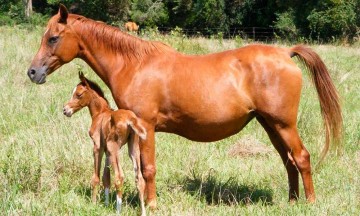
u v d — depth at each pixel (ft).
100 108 19.76
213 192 20.79
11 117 31.14
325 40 112.98
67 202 19.61
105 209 19.19
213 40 72.74
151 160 19.53
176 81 19.31
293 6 123.44
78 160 23.77
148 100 19.34
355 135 27.99
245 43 80.07
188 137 20.21
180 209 19.65
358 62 57.11
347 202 19.66
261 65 19.24
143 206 18.30
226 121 19.43
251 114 19.84
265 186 22.52
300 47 20.22
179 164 24.48
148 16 140.15
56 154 24.20
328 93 20.06
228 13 143.23
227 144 28.32
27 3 140.97
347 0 108.68
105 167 19.11
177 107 19.40
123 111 18.30
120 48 19.83
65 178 22.02
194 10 142.00
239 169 24.54
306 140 28.73
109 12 141.38
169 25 146.72
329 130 20.16
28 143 25.71
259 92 19.27
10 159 21.99
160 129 19.97
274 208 19.58
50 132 27.45
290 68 19.33
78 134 26.86
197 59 19.81
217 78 19.29
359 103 37.19
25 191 20.94
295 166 20.52
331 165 24.58
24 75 43.52
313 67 20.08
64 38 19.84
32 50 54.85
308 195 19.79
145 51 19.79
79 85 19.56
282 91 19.19
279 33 131.44
